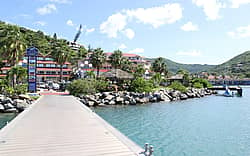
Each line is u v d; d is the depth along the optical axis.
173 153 14.70
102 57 66.62
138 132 20.23
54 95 36.59
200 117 28.70
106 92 41.34
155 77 70.56
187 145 16.47
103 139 9.70
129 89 46.78
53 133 10.63
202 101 49.53
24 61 47.81
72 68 87.31
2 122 23.12
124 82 50.62
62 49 64.88
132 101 40.44
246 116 29.89
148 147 7.67
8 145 8.70
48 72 80.25
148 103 42.66
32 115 15.89
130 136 18.81
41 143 9.02
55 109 19.19
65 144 8.93
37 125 12.41
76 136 10.13
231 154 14.77
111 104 39.19
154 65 97.12
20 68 38.91
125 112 31.59
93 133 10.70
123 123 24.22
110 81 52.44
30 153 7.84
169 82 77.06
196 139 18.14
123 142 9.21
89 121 13.70
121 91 45.06
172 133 20.00
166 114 30.44
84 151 8.13
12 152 7.92
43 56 82.31
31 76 37.41
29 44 94.81
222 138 18.53
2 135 10.05
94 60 65.44
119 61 72.50
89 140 9.52
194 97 59.56
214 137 18.84
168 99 48.66
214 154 14.72
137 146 8.67
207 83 79.88
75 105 22.28
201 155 14.47
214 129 21.92
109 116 28.33
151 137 18.55
